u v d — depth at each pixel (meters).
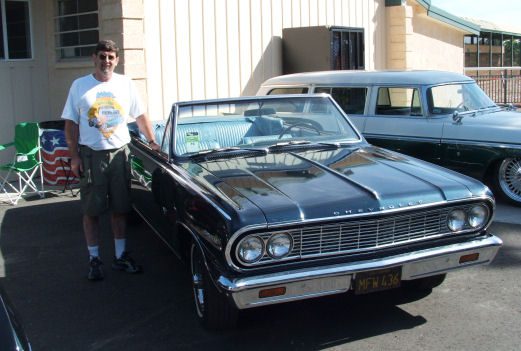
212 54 10.22
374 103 8.11
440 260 3.88
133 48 8.84
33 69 9.84
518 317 4.23
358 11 13.10
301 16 11.81
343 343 3.92
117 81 5.06
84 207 5.09
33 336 4.15
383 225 3.77
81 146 5.00
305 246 3.64
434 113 7.66
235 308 3.86
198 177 4.33
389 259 3.71
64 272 5.41
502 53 26.17
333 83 8.51
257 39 10.98
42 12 9.88
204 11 10.03
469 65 23.25
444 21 15.23
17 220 7.17
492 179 7.44
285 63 11.50
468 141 7.34
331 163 4.56
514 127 7.13
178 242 4.50
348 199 3.73
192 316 4.42
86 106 4.91
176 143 4.96
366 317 4.30
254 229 3.49
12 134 9.59
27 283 5.15
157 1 9.34
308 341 3.97
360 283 3.69
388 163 4.57
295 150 5.04
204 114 5.18
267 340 4.01
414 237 3.88
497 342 3.87
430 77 7.90
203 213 3.84
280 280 3.49
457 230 3.99
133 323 4.33
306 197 3.76
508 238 6.09
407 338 3.96
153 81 9.37
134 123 6.68
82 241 6.34
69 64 9.62
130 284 5.09
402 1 13.69
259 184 4.06
